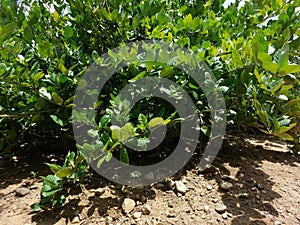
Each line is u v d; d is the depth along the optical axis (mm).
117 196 552
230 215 505
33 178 638
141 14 696
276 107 597
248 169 667
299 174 673
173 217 499
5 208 532
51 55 622
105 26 720
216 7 853
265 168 687
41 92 584
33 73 568
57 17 788
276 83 483
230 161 705
